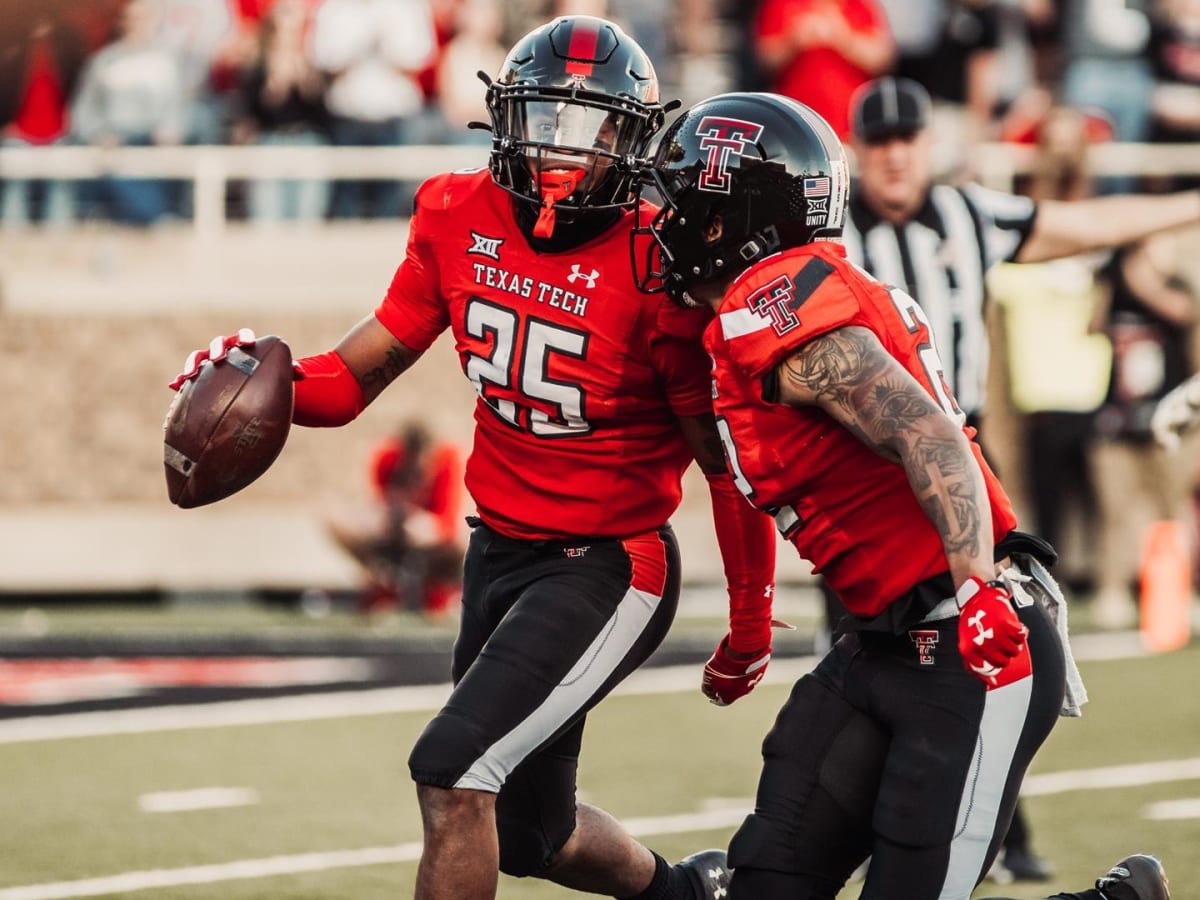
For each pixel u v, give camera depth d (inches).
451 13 1643.7
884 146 692.7
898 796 454.9
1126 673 1154.0
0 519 1503.4
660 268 494.0
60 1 1633.9
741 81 1679.4
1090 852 741.9
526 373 507.8
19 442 1536.7
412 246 533.0
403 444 1411.2
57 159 1612.9
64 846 747.4
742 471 470.3
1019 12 1614.2
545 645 500.1
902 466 436.5
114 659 1213.1
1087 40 1578.5
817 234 468.4
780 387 446.9
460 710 489.4
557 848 537.0
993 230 704.4
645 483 521.0
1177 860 727.7
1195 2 1589.6
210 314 1558.8
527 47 496.4
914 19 1625.2
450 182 525.7
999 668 417.1
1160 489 1369.3
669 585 530.0
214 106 1653.5
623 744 959.0
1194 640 1267.2
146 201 1652.3
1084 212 707.4
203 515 1513.3
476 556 539.5
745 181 463.2
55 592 1496.1
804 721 481.7
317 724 1010.1
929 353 462.3
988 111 1614.2
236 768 899.4
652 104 498.6
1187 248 1348.4
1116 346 1349.7
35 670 1170.6
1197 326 1347.2
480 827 484.7
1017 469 1365.7
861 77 1551.4
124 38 1646.2
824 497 462.0
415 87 1633.9
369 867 717.9
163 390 1549.0
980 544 420.8
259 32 1640.0
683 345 499.5
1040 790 854.5
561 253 503.5
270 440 526.3
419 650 1256.8
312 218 1651.1
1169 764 908.6
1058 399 1349.7
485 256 511.8
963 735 453.4
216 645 1272.1
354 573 1503.4
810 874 475.5
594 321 499.8
